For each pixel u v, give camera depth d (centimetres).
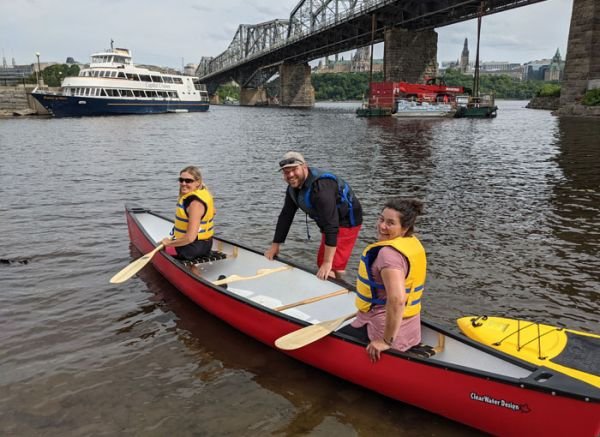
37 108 5719
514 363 329
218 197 1097
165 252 582
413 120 4322
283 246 738
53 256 688
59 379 392
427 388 339
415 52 5741
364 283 349
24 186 1216
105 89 5225
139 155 1898
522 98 16600
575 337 376
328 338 386
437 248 716
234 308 466
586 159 1675
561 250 705
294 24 8731
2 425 337
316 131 3162
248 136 2822
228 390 382
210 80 14538
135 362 420
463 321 415
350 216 484
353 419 349
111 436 329
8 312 510
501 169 1484
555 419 291
